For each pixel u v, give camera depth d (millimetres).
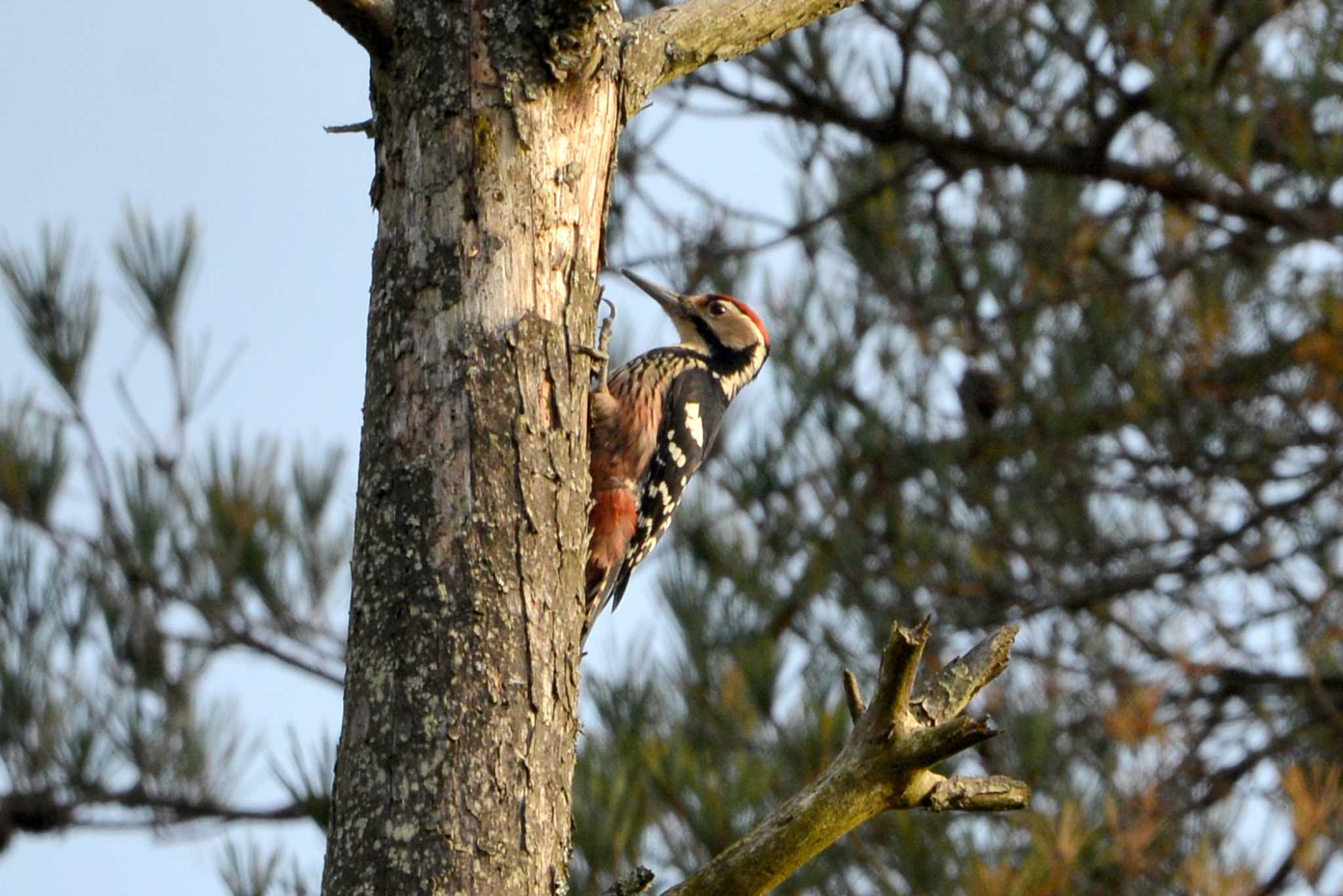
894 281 14953
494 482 5207
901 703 5098
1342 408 13469
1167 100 11844
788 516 14039
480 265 5441
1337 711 14086
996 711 12758
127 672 13203
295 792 9789
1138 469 14828
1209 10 12461
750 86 14461
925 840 10844
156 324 12648
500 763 4949
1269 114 12297
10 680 12664
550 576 5227
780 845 5098
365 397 5457
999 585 14602
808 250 14914
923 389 14680
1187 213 14078
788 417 14227
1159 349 14203
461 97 5551
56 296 12312
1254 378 13828
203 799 13516
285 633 13453
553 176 5613
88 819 13328
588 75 5711
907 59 14023
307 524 13516
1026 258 14703
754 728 11477
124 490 12867
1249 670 14562
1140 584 14352
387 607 5098
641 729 11227
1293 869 10969
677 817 10000
